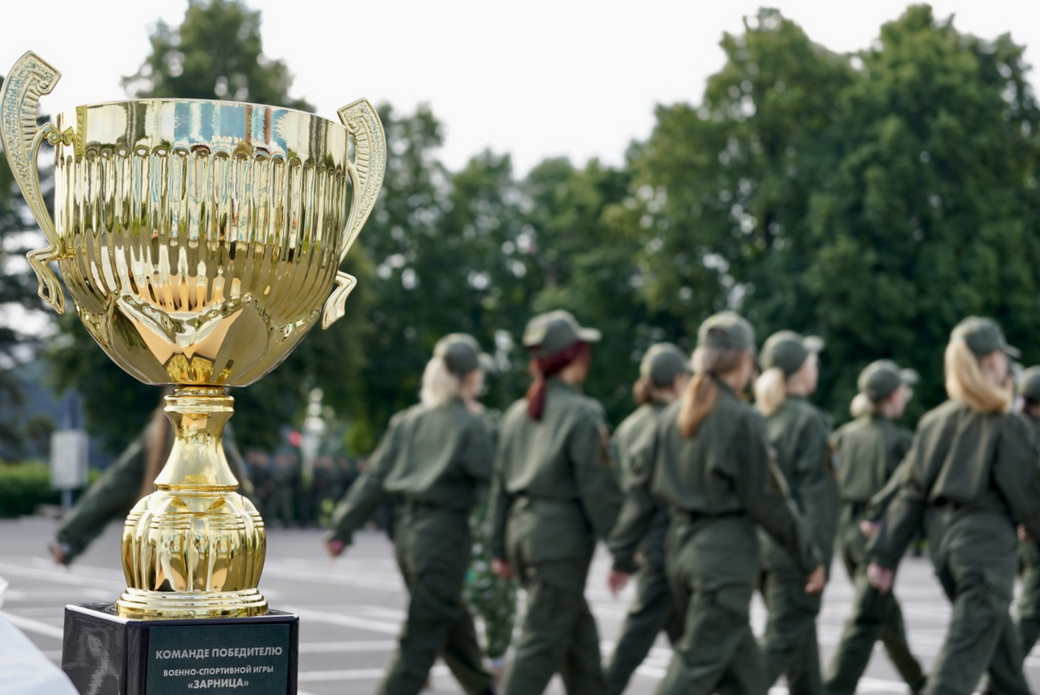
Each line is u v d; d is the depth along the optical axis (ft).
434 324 200.44
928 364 148.05
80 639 7.77
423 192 201.67
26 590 65.10
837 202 149.28
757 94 164.45
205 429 8.18
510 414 29.14
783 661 30.89
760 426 23.77
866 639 33.40
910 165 147.64
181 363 7.93
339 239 8.29
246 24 156.15
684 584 24.40
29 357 205.36
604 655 42.01
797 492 33.22
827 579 32.58
